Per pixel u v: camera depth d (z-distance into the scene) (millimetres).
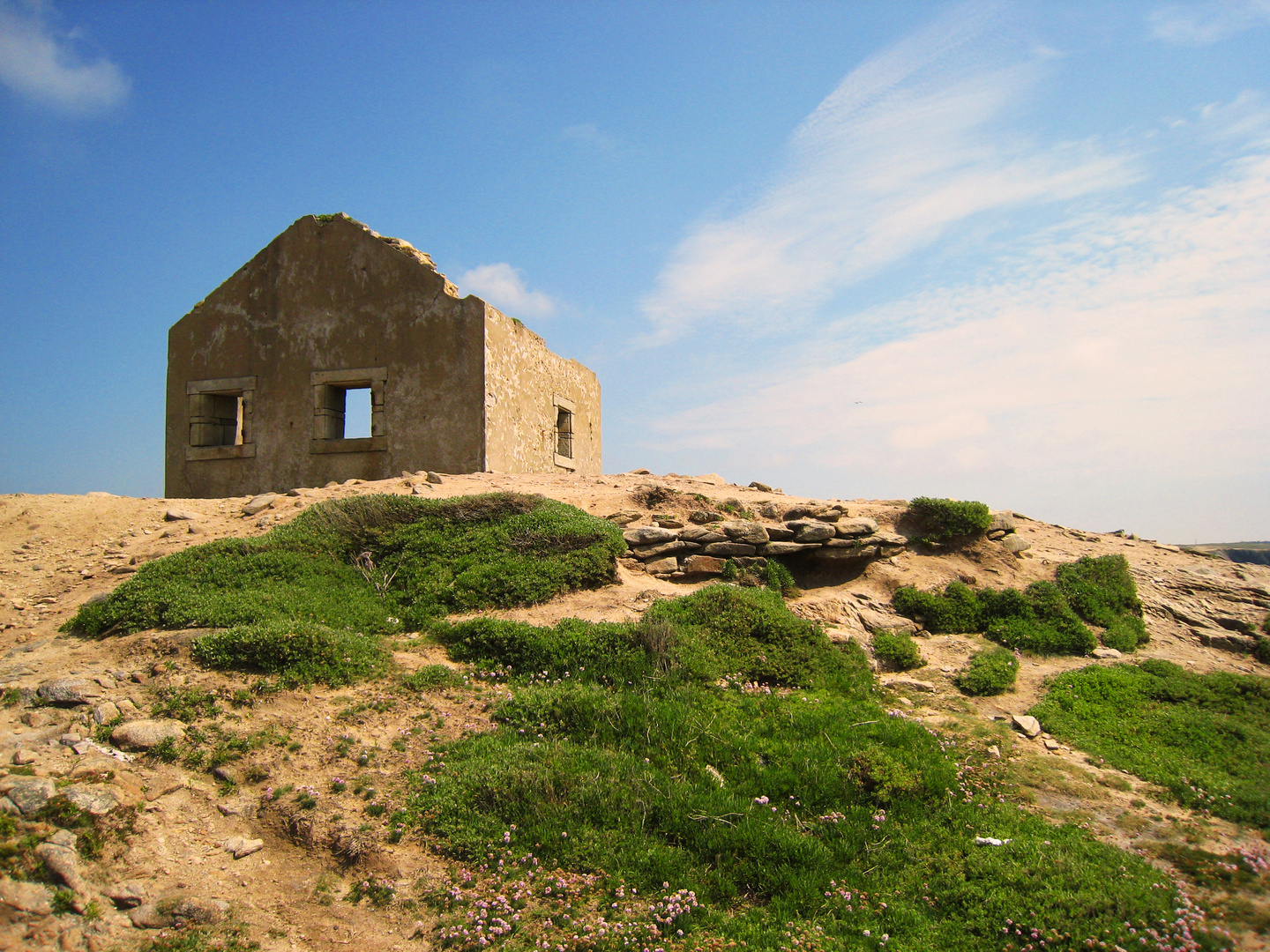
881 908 6051
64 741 7223
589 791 6879
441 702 8414
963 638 11711
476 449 17312
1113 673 10461
